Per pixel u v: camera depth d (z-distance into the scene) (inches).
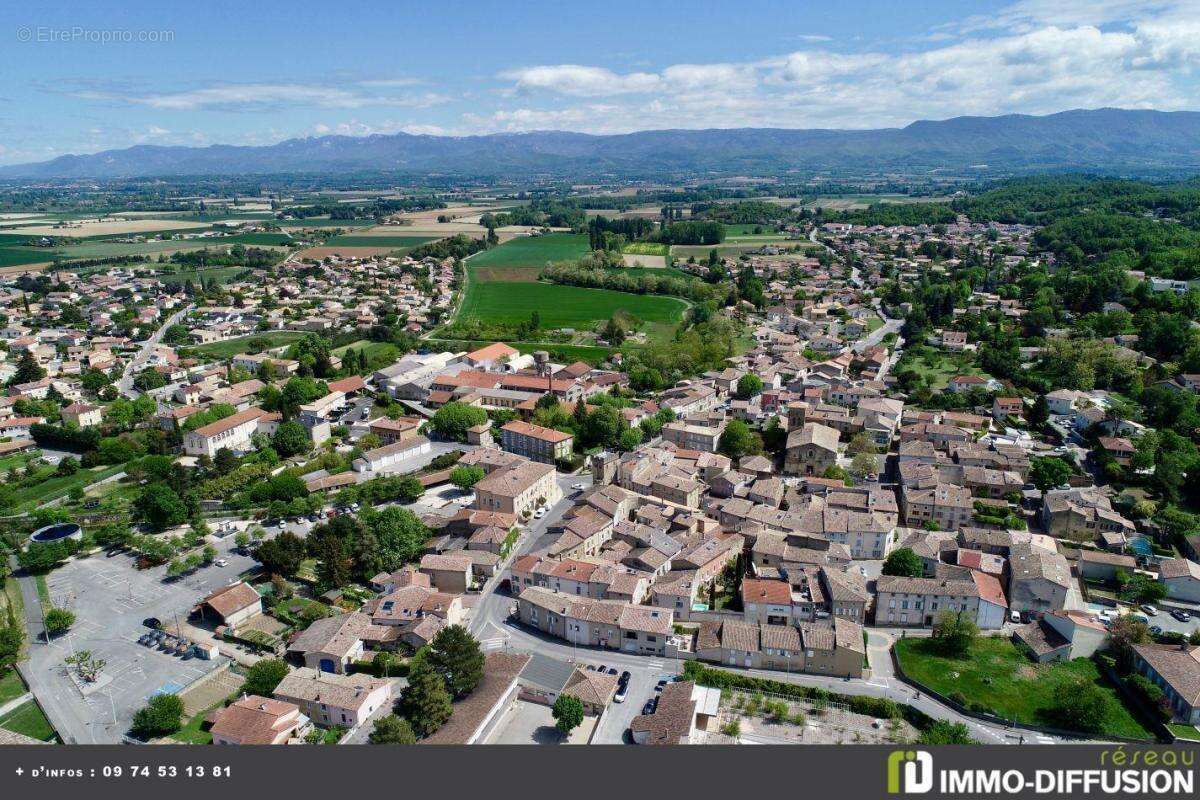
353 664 6983.3
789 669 6934.1
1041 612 7623.0
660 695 6422.2
